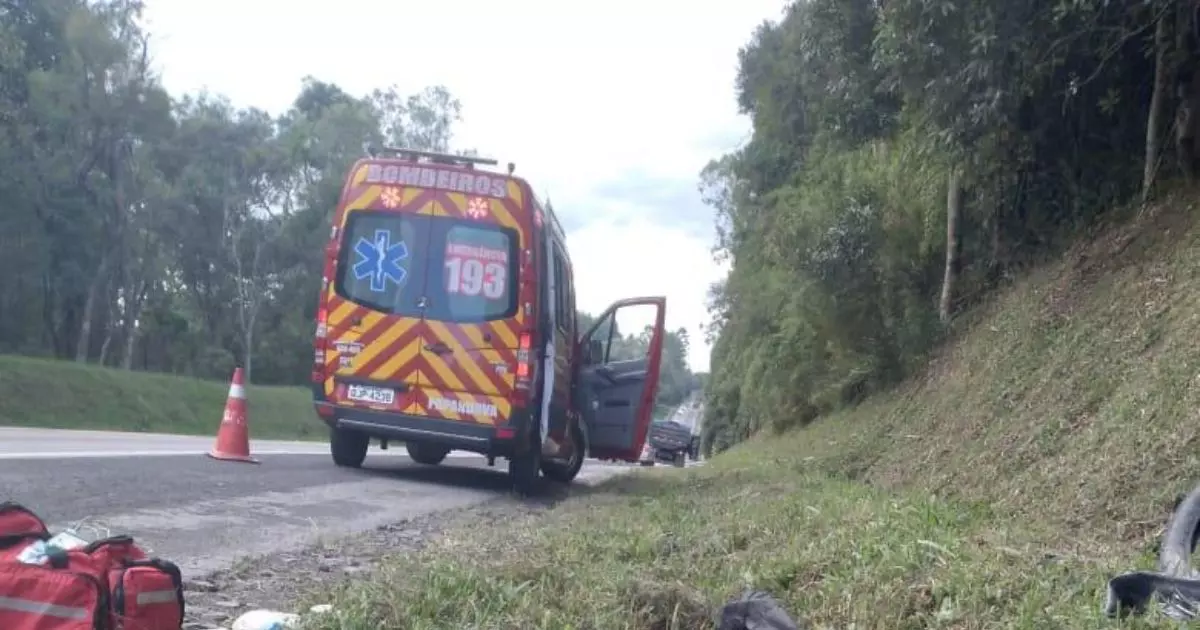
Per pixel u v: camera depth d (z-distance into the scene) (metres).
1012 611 4.61
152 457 12.31
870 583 5.07
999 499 8.77
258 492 10.02
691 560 6.29
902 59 11.53
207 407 42.72
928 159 13.36
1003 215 14.34
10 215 44.00
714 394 45.72
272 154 54.72
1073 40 11.09
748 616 4.77
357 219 12.32
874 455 13.76
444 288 12.12
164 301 57.94
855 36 14.52
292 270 57.81
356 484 11.73
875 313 17.78
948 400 13.16
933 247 16.45
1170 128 11.62
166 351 61.31
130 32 47.06
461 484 13.15
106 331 53.28
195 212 54.44
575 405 14.95
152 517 7.91
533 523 8.80
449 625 4.84
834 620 4.79
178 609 4.24
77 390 36.62
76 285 47.91
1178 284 9.88
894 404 15.57
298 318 59.62
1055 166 13.30
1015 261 14.23
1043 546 6.15
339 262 12.30
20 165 44.09
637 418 15.09
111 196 47.59
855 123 15.61
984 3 10.55
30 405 33.91
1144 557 5.93
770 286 25.33
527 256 12.09
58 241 46.78
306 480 11.52
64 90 44.91
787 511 7.82
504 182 12.20
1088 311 11.16
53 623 3.88
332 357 12.22
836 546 5.93
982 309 14.54
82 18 45.00
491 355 12.01
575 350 15.10
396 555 6.98
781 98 24.56
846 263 17.31
